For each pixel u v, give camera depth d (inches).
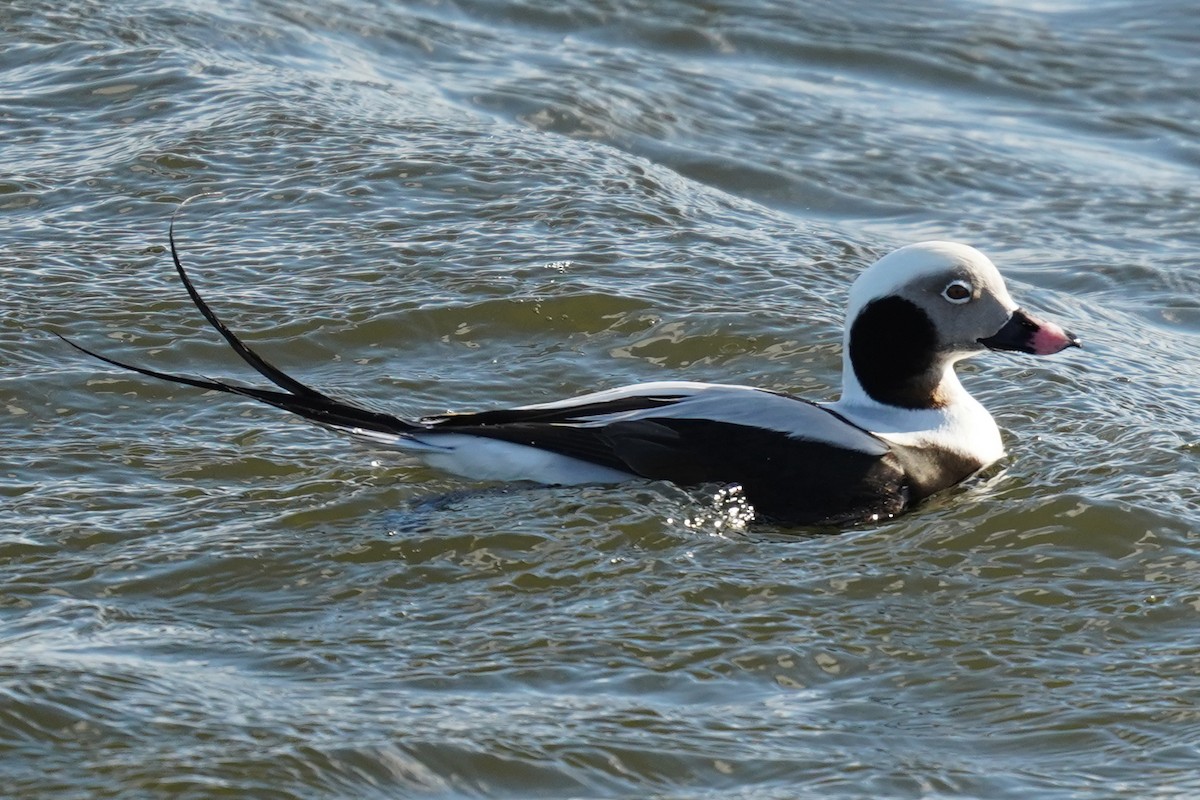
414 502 428.5
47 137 652.7
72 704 329.1
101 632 363.6
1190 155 740.7
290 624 371.9
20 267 553.0
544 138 686.5
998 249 645.9
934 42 834.8
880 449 444.1
